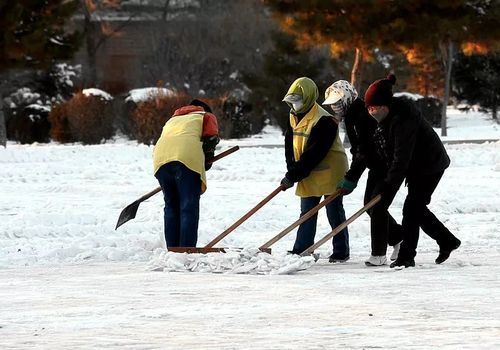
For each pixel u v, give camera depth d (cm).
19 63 8425
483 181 4869
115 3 14625
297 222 2514
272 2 8419
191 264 2420
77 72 13275
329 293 1972
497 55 12356
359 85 8712
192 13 14650
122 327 1590
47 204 4072
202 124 2633
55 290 2091
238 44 13850
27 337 1500
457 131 10975
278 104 11244
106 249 2736
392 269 2412
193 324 1611
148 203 3981
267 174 5428
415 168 2439
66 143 9800
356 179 2531
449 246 2481
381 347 1362
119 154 6912
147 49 14450
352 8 8331
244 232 3269
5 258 2691
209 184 4950
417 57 8975
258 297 1930
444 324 1572
